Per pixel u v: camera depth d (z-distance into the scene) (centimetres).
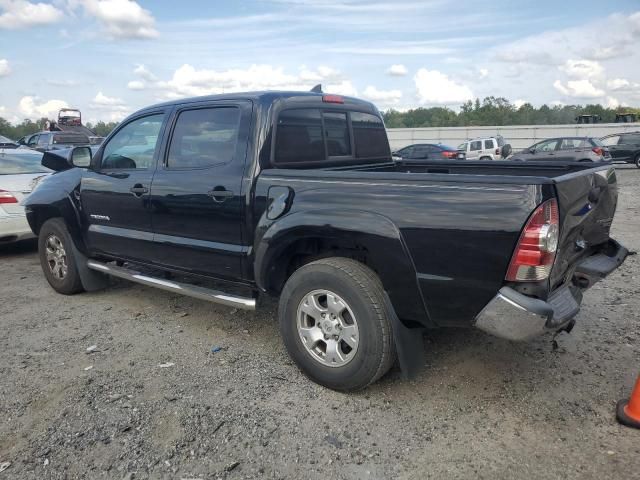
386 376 365
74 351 418
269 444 292
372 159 502
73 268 544
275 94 396
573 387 346
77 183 519
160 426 310
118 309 515
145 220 455
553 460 274
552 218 274
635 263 651
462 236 289
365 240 319
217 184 392
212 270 413
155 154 448
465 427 305
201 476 268
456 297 299
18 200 707
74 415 323
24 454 287
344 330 332
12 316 502
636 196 1371
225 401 337
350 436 299
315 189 344
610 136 2459
